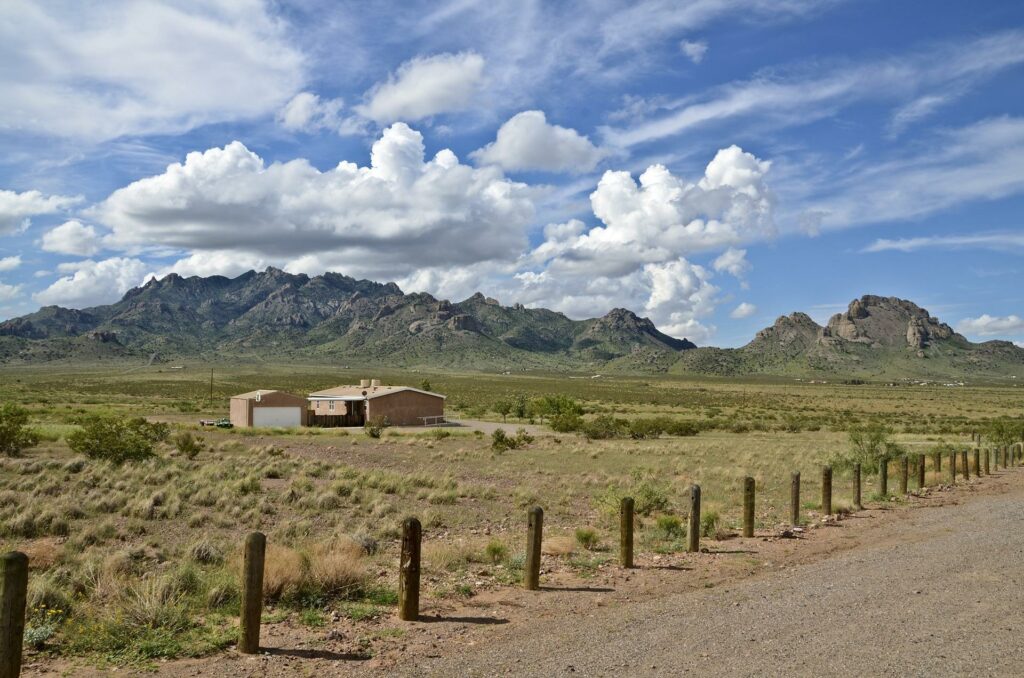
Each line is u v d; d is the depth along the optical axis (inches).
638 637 293.0
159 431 1501.0
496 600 366.9
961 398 7386.8
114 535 574.9
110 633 293.4
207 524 649.0
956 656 261.0
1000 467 1261.1
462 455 1545.3
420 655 276.4
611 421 2347.4
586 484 1061.8
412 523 331.0
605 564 461.4
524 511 796.6
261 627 314.5
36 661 267.9
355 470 1092.5
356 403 2967.5
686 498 871.7
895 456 1202.0
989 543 490.6
